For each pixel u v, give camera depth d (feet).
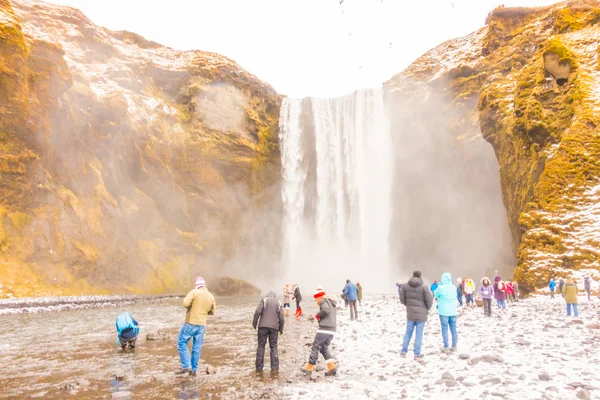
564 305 58.13
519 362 23.89
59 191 120.57
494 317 48.88
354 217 195.62
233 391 20.89
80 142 127.24
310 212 200.95
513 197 111.04
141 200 145.59
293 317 60.85
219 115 181.78
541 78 108.47
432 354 28.43
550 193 84.89
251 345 35.99
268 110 205.98
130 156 145.89
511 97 124.67
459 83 168.35
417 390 19.48
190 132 170.50
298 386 21.58
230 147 177.27
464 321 45.85
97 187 131.95
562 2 148.97
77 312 71.56
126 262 133.28
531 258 77.92
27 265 106.22
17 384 22.71
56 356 30.99
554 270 73.61
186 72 184.14
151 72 180.75
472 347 30.19
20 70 106.32
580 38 111.24
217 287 148.05
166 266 146.00
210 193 167.94
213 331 45.34
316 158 205.46
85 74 147.54
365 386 20.70
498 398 17.26
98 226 128.06
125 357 30.48
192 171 165.89
